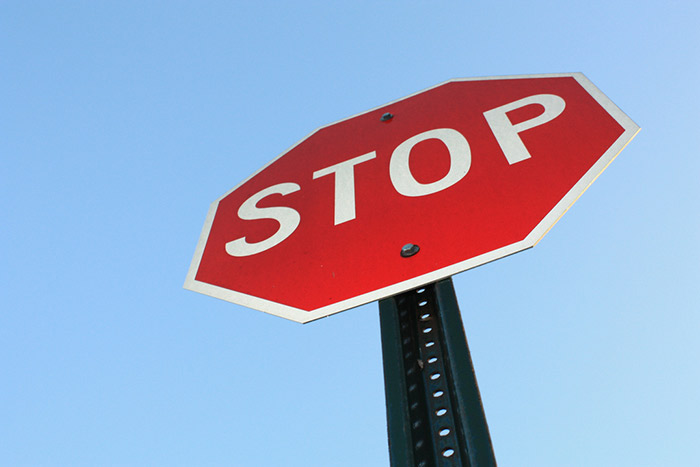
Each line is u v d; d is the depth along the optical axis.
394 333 2.53
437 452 2.20
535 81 3.54
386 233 2.87
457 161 3.14
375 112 4.06
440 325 2.44
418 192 3.03
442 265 2.59
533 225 2.59
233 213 3.60
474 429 2.04
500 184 2.85
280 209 3.42
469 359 2.25
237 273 3.09
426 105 3.86
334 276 2.79
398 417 2.21
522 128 3.17
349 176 3.43
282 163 3.92
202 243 3.45
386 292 2.60
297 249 3.05
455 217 2.78
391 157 3.42
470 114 3.52
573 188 2.69
